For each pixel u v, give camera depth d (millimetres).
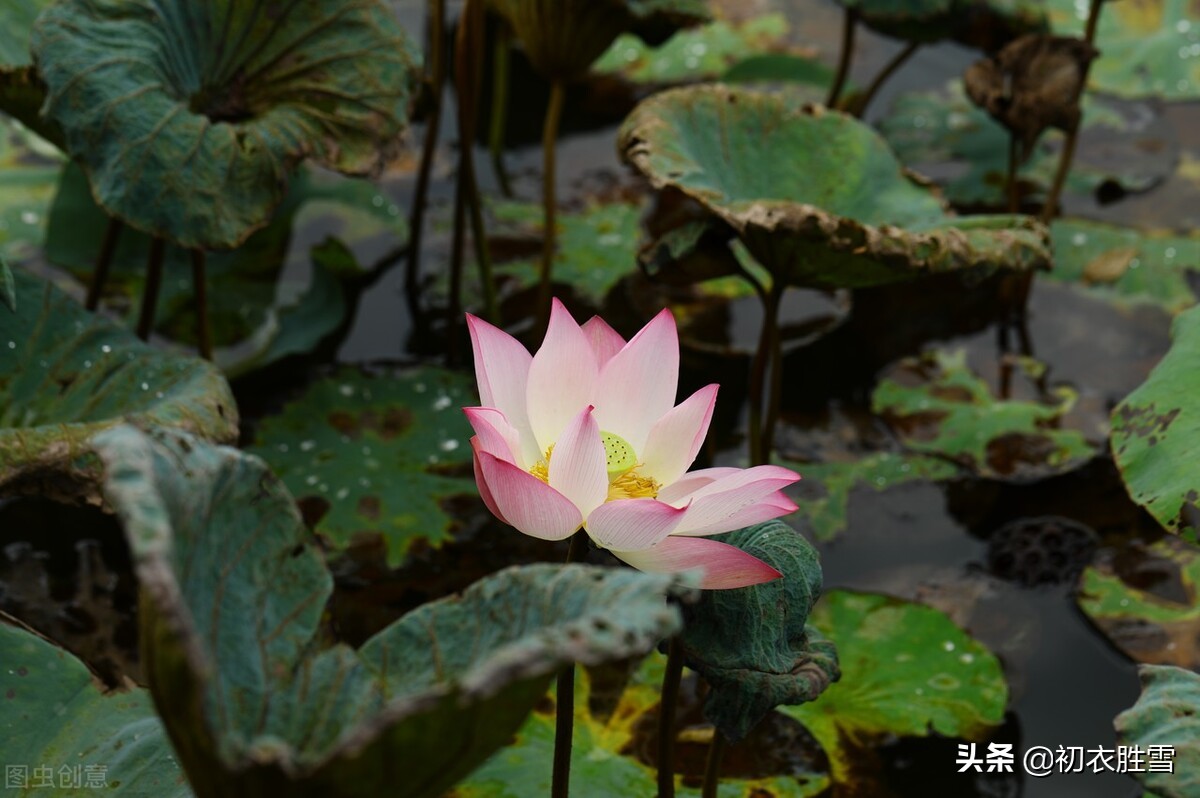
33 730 1973
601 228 4816
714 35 6078
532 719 2896
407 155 5203
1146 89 5633
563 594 1496
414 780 1367
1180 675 2018
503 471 1795
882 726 2953
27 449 2418
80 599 3195
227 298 4219
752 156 3395
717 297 4488
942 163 5227
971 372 4176
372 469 3584
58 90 2838
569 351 2068
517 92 5684
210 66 3195
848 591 3340
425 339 4242
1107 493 3695
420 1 5949
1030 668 3162
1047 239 3189
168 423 2576
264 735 1455
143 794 1892
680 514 1770
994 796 2818
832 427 3967
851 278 3008
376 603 3225
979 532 3578
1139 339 4348
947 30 4703
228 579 1512
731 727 1990
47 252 4184
